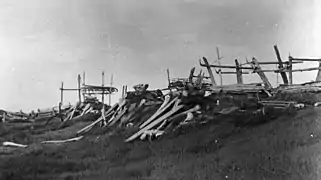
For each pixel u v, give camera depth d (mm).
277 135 8508
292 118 10078
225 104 11906
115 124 14766
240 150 7871
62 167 8273
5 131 14570
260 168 6535
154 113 13406
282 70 14203
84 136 13422
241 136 9117
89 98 22266
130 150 9625
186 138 9586
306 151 7066
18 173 7938
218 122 10453
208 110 11672
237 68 14711
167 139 10109
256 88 13266
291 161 6660
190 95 12016
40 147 11117
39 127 17828
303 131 8477
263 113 10578
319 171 6047
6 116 19047
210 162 7426
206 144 8922
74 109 21859
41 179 7574
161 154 8695
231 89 13273
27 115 20766
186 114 11445
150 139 10547
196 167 7207
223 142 8750
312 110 10547
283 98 12812
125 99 15602
